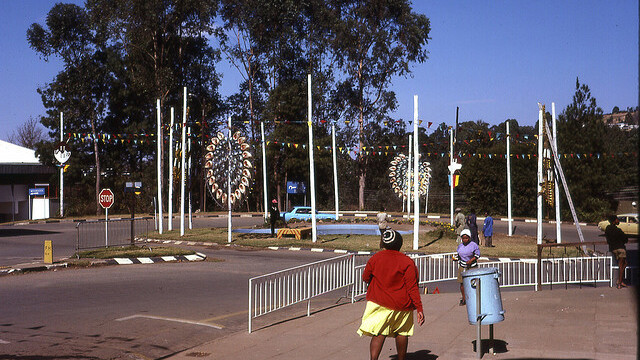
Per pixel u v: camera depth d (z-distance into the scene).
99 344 8.92
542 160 24.31
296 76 62.53
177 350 8.73
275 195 64.94
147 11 53.84
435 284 16.55
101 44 57.00
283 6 57.53
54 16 54.25
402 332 6.91
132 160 65.44
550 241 29.64
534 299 12.00
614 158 45.34
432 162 70.50
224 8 59.34
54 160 54.75
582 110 45.91
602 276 16.89
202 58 62.94
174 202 61.75
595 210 44.50
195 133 62.00
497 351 7.78
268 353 8.33
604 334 8.53
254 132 62.59
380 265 6.87
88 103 58.28
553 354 7.48
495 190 52.62
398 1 58.41
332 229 33.91
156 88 56.75
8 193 52.06
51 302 12.41
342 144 61.38
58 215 54.03
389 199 63.25
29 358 7.95
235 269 18.59
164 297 13.23
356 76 60.66
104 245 26.22
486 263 18.67
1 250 24.33
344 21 58.16
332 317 11.08
